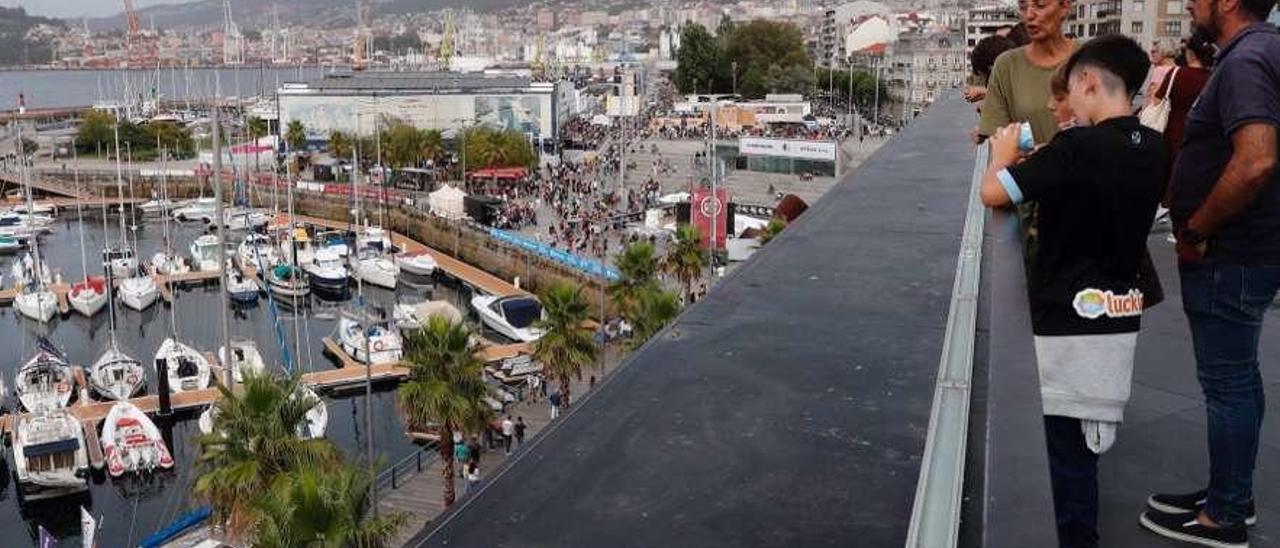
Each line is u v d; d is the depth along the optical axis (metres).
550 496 2.61
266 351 63.00
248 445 23.55
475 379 30.45
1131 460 5.40
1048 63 6.66
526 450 2.92
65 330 70.12
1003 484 2.49
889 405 3.28
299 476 19.58
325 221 104.12
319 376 54.69
